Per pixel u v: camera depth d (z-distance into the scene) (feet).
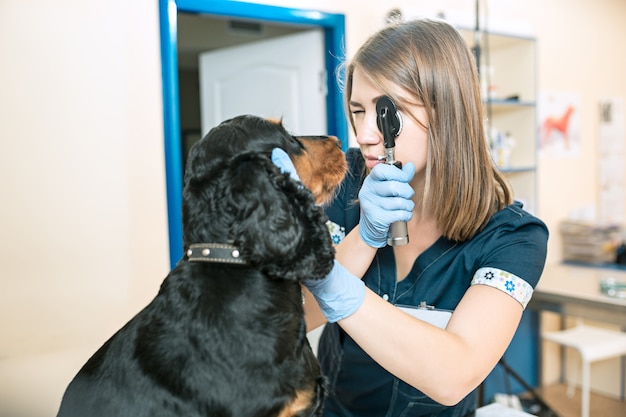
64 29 7.11
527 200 11.89
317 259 2.83
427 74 3.42
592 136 13.38
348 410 4.26
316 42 9.75
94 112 7.32
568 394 11.62
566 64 12.78
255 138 3.18
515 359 11.64
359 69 3.61
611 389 11.52
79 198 7.29
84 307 7.37
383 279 4.17
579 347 10.00
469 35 10.98
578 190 13.16
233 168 2.99
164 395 2.72
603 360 11.61
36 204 7.05
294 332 2.91
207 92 11.37
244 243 2.82
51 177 7.11
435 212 3.74
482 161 3.63
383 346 3.01
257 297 2.85
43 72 7.02
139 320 3.01
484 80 10.88
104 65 7.36
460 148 3.52
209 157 3.08
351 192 4.45
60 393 7.18
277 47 10.28
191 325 2.82
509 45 11.87
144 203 7.71
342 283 3.02
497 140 11.53
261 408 2.68
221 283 2.87
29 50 6.93
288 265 2.78
